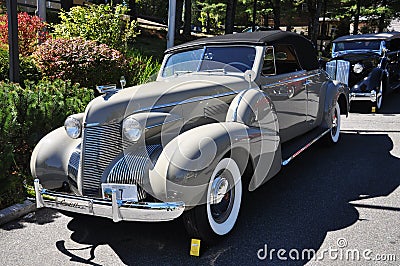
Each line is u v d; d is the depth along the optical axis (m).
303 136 5.62
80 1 20.20
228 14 21.38
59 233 3.71
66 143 3.67
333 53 12.10
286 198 4.47
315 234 3.63
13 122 4.35
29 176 4.70
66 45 7.42
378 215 4.01
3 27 8.38
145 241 3.55
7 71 6.98
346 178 5.12
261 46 4.53
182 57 4.95
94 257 3.29
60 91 5.63
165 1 35.53
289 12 23.98
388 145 6.73
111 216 3.12
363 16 24.27
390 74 11.43
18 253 3.34
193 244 3.30
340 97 6.84
